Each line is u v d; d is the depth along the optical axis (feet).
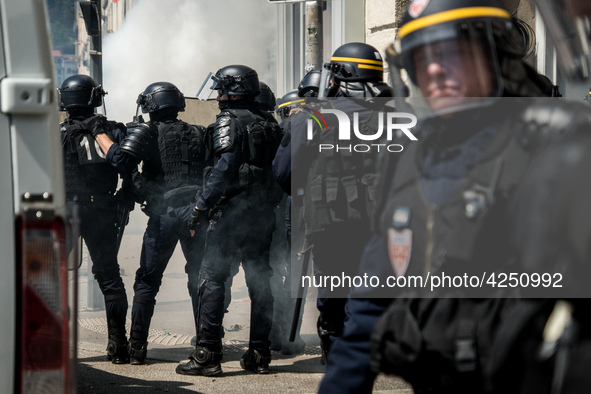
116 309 23.22
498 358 7.19
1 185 9.64
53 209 9.63
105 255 23.03
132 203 23.32
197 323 22.84
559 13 7.16
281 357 24.63
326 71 17.22
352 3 37.27
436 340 7.79
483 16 8.40
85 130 22.47
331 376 10.31
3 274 9.55
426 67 8.65
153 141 22.80
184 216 22.82
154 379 21.53
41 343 9.53
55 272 9.58
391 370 8.36
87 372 22.26
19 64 9.70
